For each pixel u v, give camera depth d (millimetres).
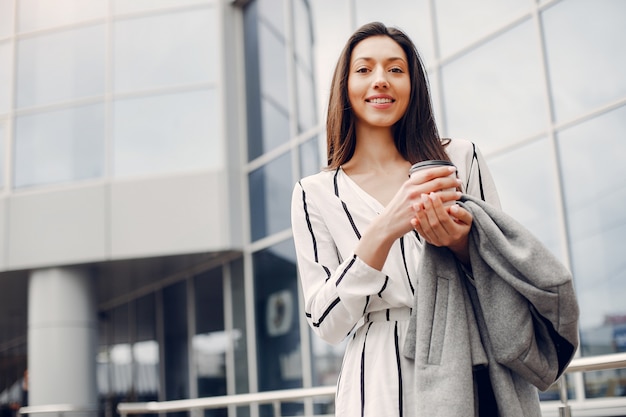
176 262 11578
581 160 6523
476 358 1649
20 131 11930
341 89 1997
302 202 1977
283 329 10117
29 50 12164
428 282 1709
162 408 6992
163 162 11117
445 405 1600
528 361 1629
